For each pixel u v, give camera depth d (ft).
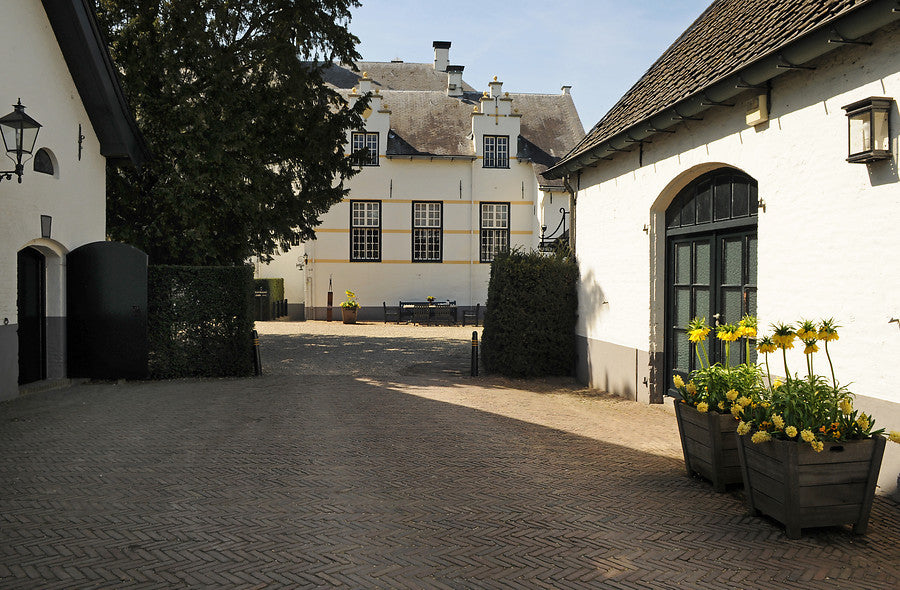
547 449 21.90
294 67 47.57
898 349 16.14
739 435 15.24
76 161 36.24
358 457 20.45
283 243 54.75
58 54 34.32
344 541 13.58
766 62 19.57
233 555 12.82
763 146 21.63
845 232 17.95
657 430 25.11
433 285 87.97
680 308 29.22
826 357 18.62
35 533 13.85
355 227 86.79
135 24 44.86
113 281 36.88
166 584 11.55
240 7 46.68
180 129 43.42
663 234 30.12
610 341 34.35
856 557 12.85
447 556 12.87
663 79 30.89
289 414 27.37
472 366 40.45
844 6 17.57
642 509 15.67
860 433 13.89
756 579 11.89
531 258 39.55
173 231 45.96
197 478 17.95
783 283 20.65
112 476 18.07
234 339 39.29
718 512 15.46
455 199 88.17
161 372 38.34
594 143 33.45
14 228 30.78
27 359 34.47
